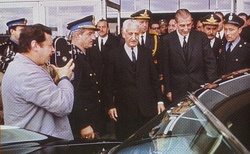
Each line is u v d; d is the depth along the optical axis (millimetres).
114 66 5527
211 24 6691
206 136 1912
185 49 5988
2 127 3629
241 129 1781
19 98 3602
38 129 3652
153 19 9789
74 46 5012
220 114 1915
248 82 2076
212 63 5973
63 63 4449
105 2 7777
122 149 2494
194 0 9992
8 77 3619
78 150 3129
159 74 6328
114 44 7547
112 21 9070
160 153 2174
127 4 10492
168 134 2254
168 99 6098
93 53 5637
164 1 10438
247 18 7566
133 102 5465
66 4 7836
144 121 5504
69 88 3742
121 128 5613
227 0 9695
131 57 5457
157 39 6859
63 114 3705
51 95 3607
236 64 6305
